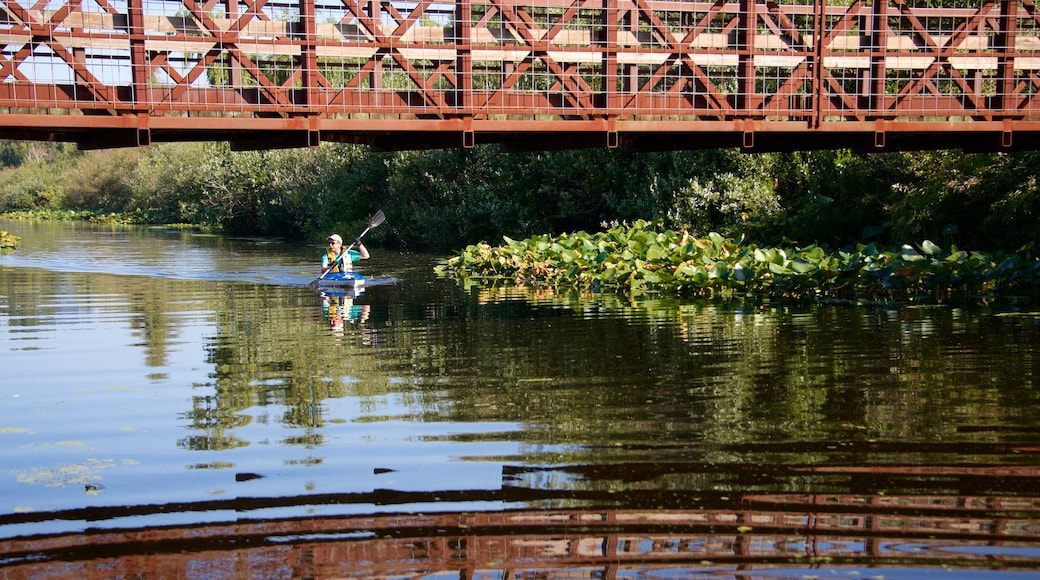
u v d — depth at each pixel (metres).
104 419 7.09
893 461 5.80
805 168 20.58
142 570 4.51
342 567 4.52
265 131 11.98
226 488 5.54
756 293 14.05
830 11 18.42
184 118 11.22
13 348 10.09
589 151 24.05
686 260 15.70
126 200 58.06
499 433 6.52
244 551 4.70
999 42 14.52
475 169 26.69
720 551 4.60
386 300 13.98
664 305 12.86
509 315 12.08
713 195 20.31
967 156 16.64
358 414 7.09
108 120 10.88
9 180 73.12
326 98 11.88
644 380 8.02
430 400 7.46
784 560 4.50
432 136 13.00
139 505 5.30
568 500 5.26
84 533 4.93
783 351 9.17
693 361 8.77
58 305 13.65
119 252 25.27
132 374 8.66
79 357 9.52
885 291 13.84
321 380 8.27
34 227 43.41
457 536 4.83
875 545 4.64
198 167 43.16
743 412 6.94
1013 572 4.35
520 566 4.48
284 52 11.76
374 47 12.02
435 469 5.80
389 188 29.64
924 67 13.59
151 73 11.88
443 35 12.64
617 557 4.56
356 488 5.51
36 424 6.98
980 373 8.03
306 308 13.11
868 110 13.20
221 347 10.00
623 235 18.72
